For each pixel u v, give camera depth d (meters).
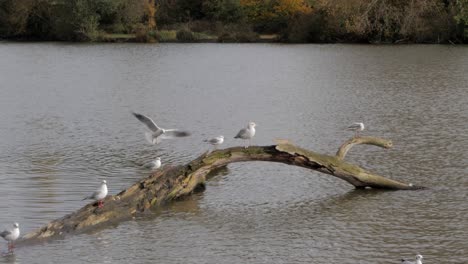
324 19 101.44
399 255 21.86
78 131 40.34
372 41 97.56
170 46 101.62
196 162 26.89
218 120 43.56
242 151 26.94
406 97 51.44
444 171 30.86
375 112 45.56
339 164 27.73
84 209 24.19
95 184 29.09
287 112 46.09
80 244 22.59
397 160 32.75
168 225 24.36
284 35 105.31
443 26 93.56
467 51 84.25
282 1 111.00
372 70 68.81
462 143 35.94
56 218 24.89
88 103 51.00
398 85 57.84
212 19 114.19
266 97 52.94
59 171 31.14
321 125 41.34
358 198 27.42
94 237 23.17
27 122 43.34
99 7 111.50
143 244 22.70
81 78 66.44
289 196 27.75
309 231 23.98
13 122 43.31
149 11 113.62
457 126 40.38
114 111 47.38
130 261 21.44
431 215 25.38
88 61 82.56
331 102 49.94
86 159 33.44
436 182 29.31
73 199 27.00
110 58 85.62
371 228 24.20
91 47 101.06
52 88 59.47
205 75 67.81
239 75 67.38
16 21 113.94
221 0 113.19
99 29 113.19
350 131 39.47
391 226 24.36
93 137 38.56
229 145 36.28
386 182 28.27
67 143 37.00
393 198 27.34
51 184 29.05
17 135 39.25
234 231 23.95
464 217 25.11
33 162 32.81
